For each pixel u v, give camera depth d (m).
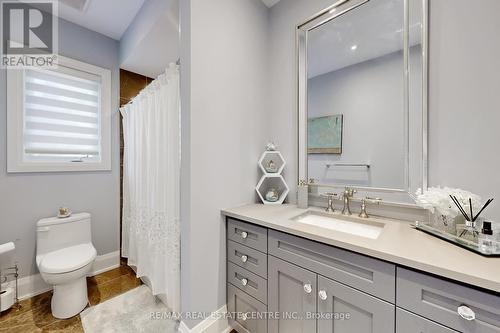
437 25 1.06
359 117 1.34
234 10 1.51
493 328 0.59
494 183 0.93
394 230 1.01
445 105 1.04
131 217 2.17
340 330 0.90
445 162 1.05
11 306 1.64
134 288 1.93
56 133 2.02
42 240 1.76
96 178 2.24
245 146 1.62
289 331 1.09
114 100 2.36
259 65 1.73
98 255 2.26
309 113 1.58
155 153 1.78
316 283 0.98
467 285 0.63
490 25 0.93
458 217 0.88
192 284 1.28
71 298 1.56
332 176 1.47
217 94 1.41
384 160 1.25
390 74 1.22
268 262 1.18
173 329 1.44
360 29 1.33
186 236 1.29
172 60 2.19
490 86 0.94
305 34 1.58
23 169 1.81
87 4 1.84
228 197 1.50
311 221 1.38
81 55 2.13
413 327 0.72
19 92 1.79
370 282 0.81
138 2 1.82
